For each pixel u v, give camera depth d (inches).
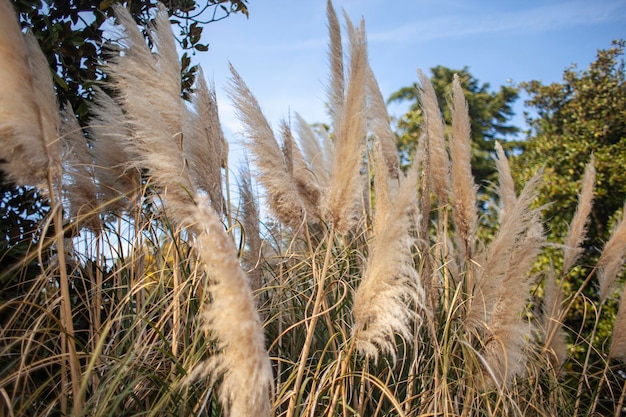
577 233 184.9
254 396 83.9
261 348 83.8
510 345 127.2
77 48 146.9
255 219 152.9
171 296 125.1
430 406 126.3
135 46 132.8
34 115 100.0
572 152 360.5
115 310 127.3
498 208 188.9
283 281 152.9
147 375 102.4
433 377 129.1
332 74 150.5
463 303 150.6
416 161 107.5
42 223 129.3
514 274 127.0
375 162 127.3
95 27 152.9
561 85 437.7
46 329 103.1
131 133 136.4
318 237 169.2
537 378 154.5
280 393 111.3
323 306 136.0
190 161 135.3
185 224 126.5
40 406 107.1
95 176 141.3
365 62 118.4
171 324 129.8
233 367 83.7
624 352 161.6
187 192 117.6
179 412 105.9
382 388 110.8
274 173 132.0
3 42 95.0
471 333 139.9
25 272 125.0
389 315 102.7
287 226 139.1
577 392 167.2
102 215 139.8
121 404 109.5
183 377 102.4
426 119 166.7
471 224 157.8
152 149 119.3
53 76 133.4
